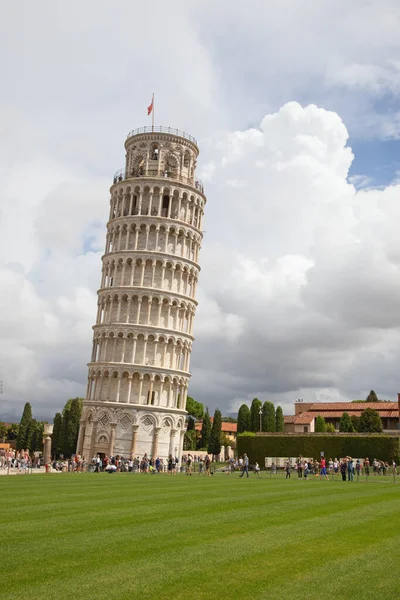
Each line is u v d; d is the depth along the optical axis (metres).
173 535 20.67
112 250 107.19
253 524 23.58
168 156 109.62
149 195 106.12
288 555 18.09
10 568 15.64
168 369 100.19
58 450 140.25
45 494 34.69
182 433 102.69
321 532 22.09
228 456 143.62
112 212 110.62
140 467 80.25
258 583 15.00
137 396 98.88
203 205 113.62
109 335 101.00
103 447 96.88
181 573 15.64
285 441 104.12
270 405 149.00
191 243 108.88
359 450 97.56
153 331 100.44
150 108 112.00
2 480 49.12
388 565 17.11
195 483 48.12
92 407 98.62
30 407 159.62
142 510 27.17
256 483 49.59
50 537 19.73
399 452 94.62
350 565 17.03
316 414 151.75
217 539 20.19
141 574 15.41
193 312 107.88
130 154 111.69
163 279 103.44
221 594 13.99
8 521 23.05
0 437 196.25
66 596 13.46
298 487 44.56
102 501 30.88
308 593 14.31
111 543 18.98
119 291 102.00
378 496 37.12
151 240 104.81
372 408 148.62
